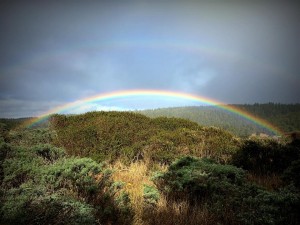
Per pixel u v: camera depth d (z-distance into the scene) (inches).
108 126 445.4
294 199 201.8
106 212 190.9
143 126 485.4
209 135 459.2
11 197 170.9
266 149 377.1
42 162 240.7
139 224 192.7
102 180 235.9
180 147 400.2
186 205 223.9
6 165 219.0
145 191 233.1
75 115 539.2
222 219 202.1
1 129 391.5
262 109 7549.2
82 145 390.3
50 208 162.1
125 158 367.6
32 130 429.7
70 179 215.2
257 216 192.5
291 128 5703.7
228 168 280.1
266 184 300.4
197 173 258.8
